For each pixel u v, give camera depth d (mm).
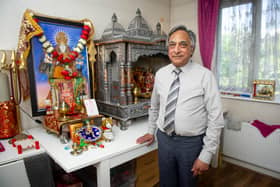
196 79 1108
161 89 1254
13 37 1506
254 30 2088
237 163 2320
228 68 2324
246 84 2227
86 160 1098
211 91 1091
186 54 1111
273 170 2006
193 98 1109
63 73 1480
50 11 1648
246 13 2113
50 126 1432
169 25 2762
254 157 2109
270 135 1971
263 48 2062
